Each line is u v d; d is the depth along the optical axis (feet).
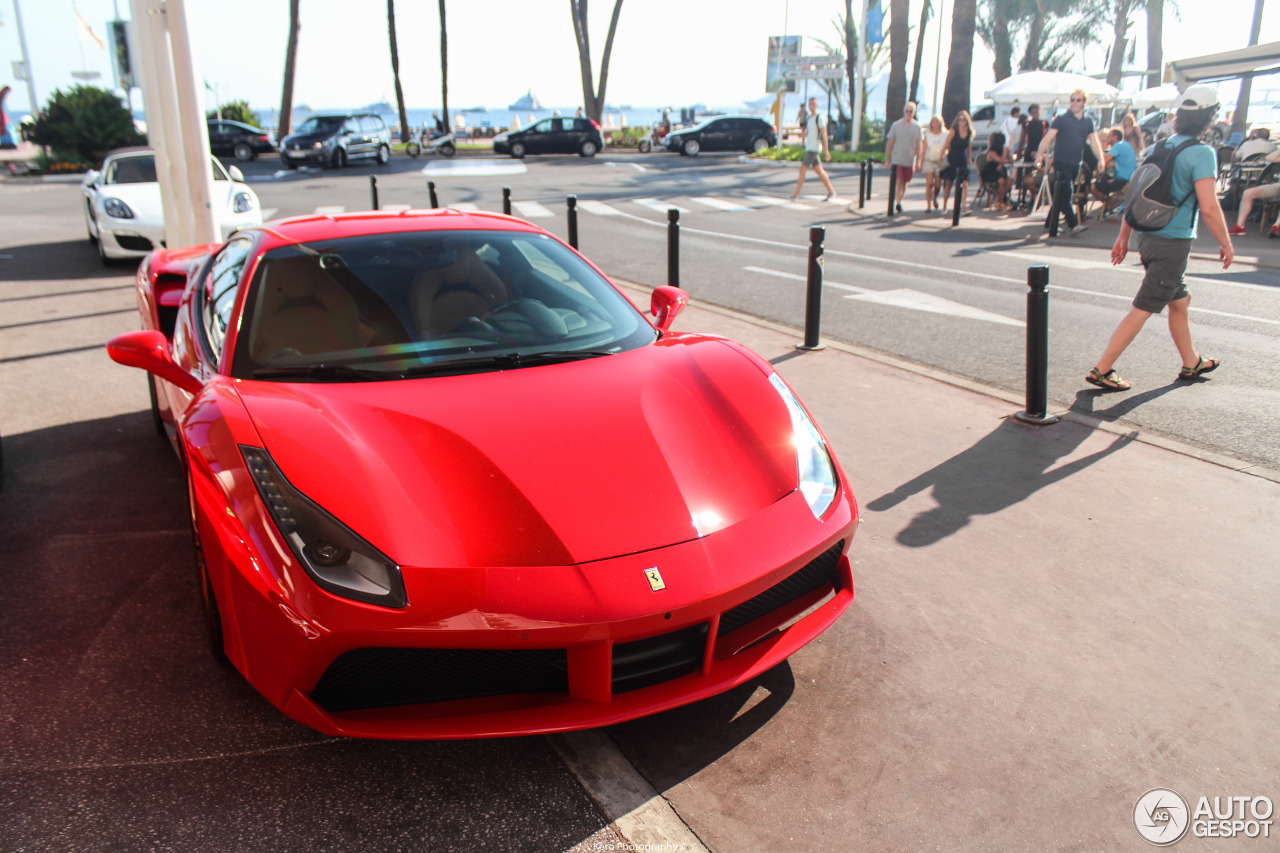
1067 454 13.39
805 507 7.42
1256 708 7.61
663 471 7.16
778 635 7.39
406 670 6.37
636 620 6.22
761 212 49.88
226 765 6.95
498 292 9.68
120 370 18.81
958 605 9.30
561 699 6.56
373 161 93.61
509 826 6.37
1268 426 14.32
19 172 78.28
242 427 7.18
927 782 6.80
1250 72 53.57
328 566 6.22
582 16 124.26
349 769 6.94
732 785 6.79
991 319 22.66
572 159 98.53
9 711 7.58
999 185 48.03
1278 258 31.17
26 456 13.82
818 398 16.26
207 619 8.12
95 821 6.33
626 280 28.96
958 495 12.01
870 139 113.29
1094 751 7.11
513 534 6.43
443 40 124.36
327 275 9.42
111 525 11.33
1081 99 36.70
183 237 25.93
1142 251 15.74
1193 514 11.30
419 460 6.91
